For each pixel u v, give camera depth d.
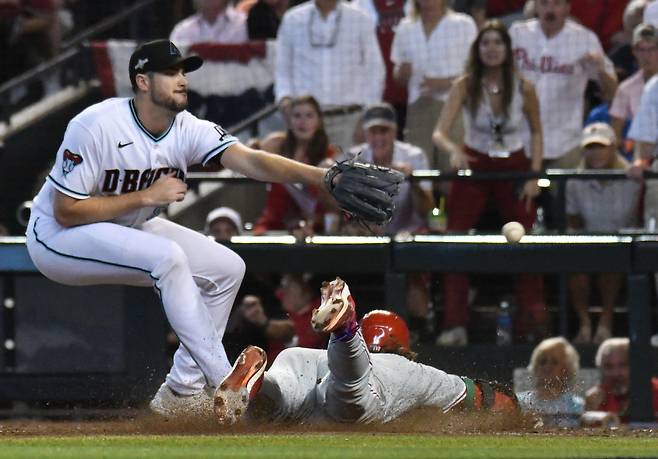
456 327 29.06
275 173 19.83
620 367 27.98
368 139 31.20
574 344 29.27
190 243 20.70
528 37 33.34
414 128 33.59
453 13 33.62
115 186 19.97
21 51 41.31
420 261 28.44
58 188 19.64
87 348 28.55
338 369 17.61
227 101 37.12
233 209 34.69
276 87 35.03
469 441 16.02
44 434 18.25
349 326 17.14
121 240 19.56
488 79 30.61
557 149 33.03
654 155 31.17
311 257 28.64
